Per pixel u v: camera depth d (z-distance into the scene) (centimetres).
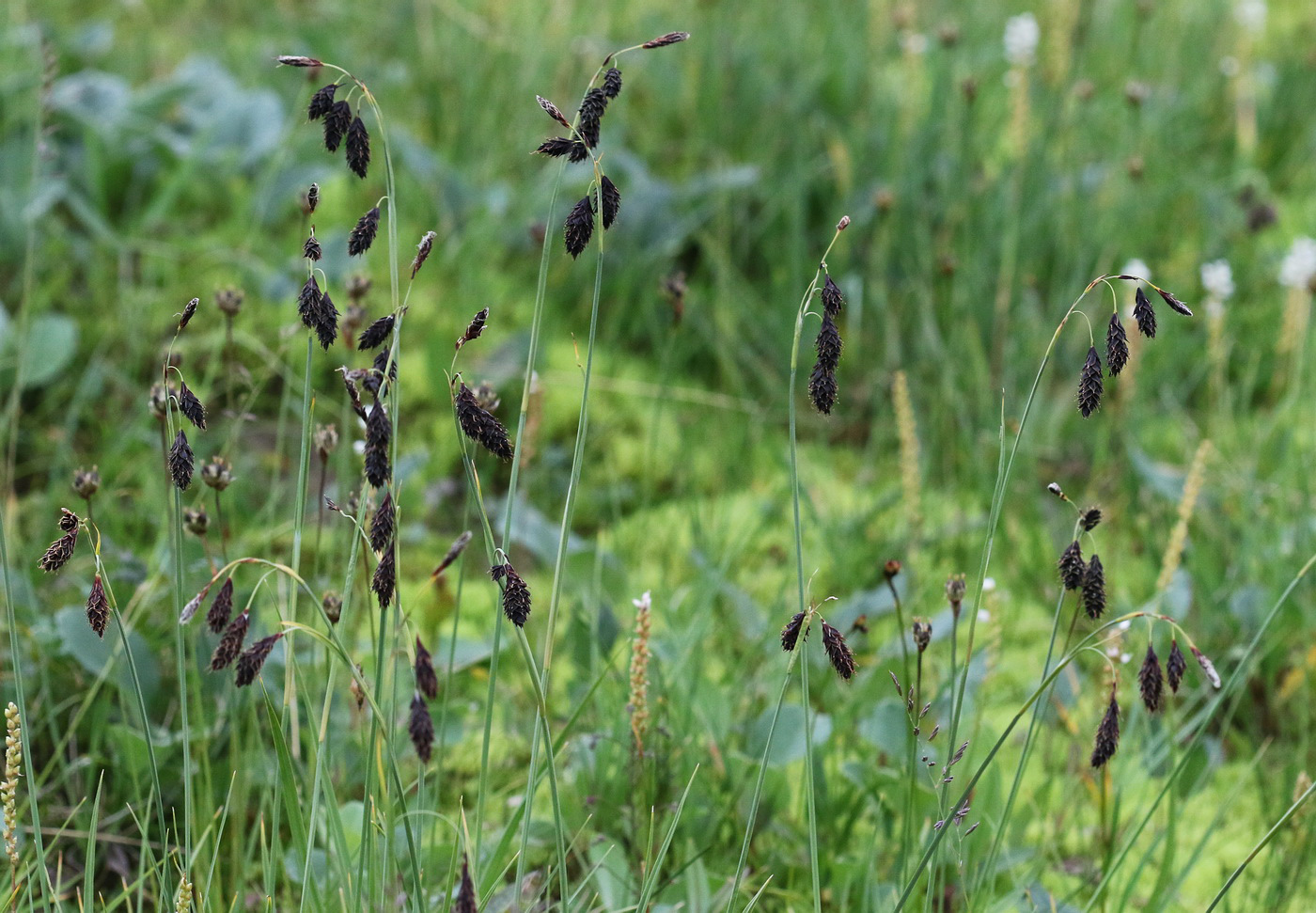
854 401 296
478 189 334
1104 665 203
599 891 183
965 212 315
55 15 425
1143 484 253
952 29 321
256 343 232
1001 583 236
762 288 329
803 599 171
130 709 190
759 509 254
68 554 168
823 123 363
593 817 189
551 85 389
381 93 387
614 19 436
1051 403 288
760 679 198
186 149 327
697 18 414
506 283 316
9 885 182
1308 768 198
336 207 336
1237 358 309
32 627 193
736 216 332
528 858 190
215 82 360
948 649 207
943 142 344
